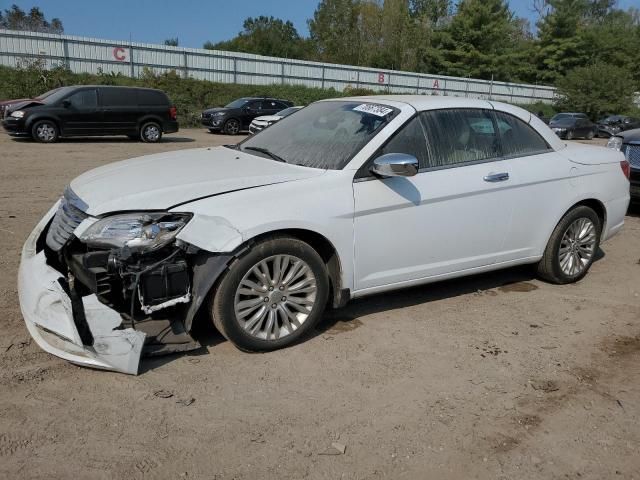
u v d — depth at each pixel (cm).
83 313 318
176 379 330
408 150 409
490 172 443
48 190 873
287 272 364
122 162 436
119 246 323
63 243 344
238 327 350
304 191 364
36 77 2723
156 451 268
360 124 420
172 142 1872
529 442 290
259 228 340
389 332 407
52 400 303
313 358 364
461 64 5259
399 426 297
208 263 336
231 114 2361
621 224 561
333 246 374
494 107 469
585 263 531
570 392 339
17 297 432
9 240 582
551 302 482
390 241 398
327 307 444
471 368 362
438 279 438
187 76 3544
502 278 539
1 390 309
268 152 438
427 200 407
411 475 262
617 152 555
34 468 252
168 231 329
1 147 1454
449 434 293
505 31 5362
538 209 478
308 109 495
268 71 3841
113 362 319
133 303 326
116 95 1728
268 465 263
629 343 410
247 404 310
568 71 5225
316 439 283
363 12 6291
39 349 355
